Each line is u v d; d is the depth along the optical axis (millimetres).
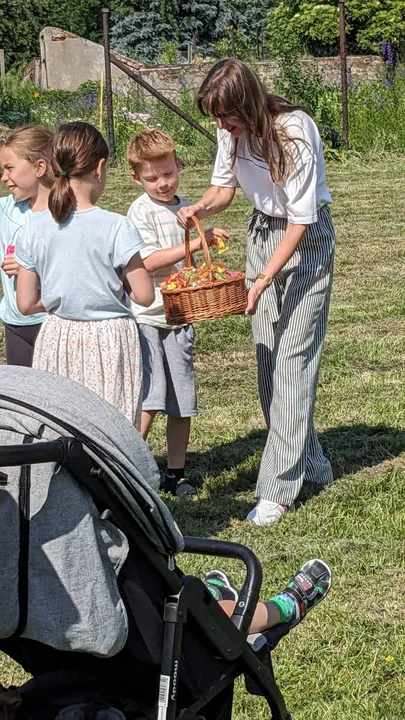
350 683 3521
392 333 8180
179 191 15547
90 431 2365
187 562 4426
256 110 4480
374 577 4297
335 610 4004
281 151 4535
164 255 4855
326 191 4844
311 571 3240
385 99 20047
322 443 5883
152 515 2406
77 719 2408
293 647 3742
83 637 2322
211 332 8344
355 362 7430
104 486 2330
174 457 5340
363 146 19156
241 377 7254
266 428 6242
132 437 2484
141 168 4949
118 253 3996
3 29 45031
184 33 46219
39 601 2301
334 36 30500
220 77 4469
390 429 6113
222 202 4969
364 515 4934
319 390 6816
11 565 2287
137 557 2498
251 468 5625
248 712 3375
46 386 2457
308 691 3480
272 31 31875
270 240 4898
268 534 4750
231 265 10891
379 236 12062
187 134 19922
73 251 4004
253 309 4566
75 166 3977
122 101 21891
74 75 30172
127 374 4059
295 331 4883
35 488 2285
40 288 4180
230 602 2959
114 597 2383
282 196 4746
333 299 9289
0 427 2350
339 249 11406
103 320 4047
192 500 5199
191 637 2633
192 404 5227
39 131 4492
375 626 3900
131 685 2576
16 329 4738
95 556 2336
